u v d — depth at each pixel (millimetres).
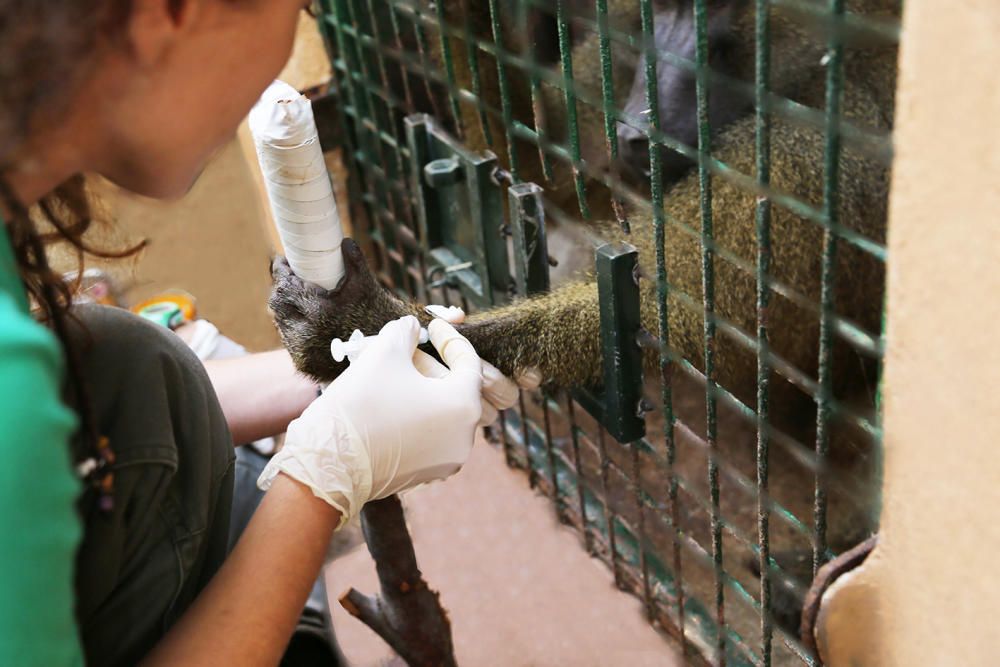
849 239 886
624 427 1421
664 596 1697
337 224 1234
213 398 1130
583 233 1437
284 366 1557
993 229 656
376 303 1517
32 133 714
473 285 1807
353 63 2125
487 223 1678
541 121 1513
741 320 1807
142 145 764
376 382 1127
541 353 1586
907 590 859
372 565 1834
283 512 1052
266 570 1014
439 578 1803
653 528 1941
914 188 701
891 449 815
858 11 1758
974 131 645
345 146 2354
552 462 1827
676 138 1878
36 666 539
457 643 1698
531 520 1897
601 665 1630
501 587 1779
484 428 2068
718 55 1895
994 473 730
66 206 988
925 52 658
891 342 772
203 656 952
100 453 886
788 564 1871
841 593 916
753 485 1214
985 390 709
